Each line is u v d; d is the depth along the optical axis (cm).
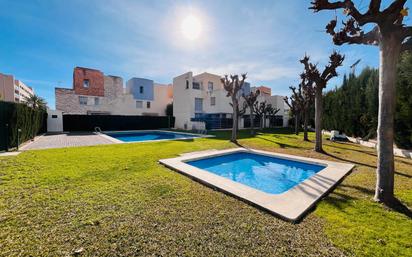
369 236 263
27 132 1235
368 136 1167
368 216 320
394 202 366
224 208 353
